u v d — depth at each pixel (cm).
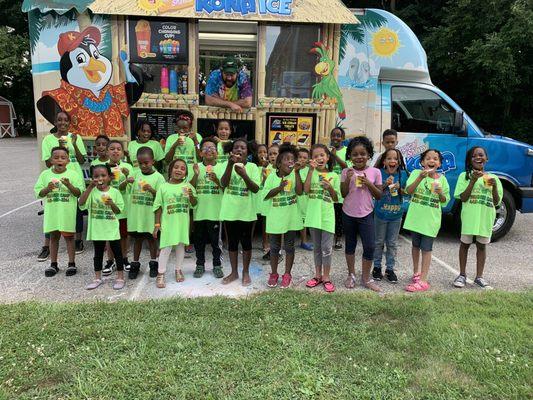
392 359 300
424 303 389
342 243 596
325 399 260
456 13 1545
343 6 551
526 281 475
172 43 539
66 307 373
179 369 285
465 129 605
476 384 277
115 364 290
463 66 1592
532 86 1645
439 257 556
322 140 579
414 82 606
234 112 561
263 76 558
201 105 559
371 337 332
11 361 292
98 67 536
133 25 532
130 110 546
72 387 269
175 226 440
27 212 757
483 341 322
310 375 280
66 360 294
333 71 568
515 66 1495
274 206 430
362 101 585
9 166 1353
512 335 332
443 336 329
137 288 439
